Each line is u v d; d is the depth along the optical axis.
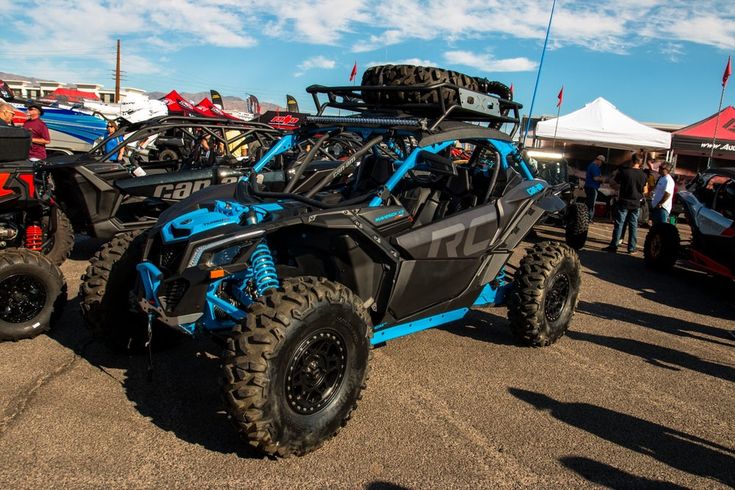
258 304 2.91
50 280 4.34
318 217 3.32
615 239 10.04
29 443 3.01
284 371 2.84
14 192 4.84
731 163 19.27
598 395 4.07
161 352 4.27
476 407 3.75
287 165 4.75
